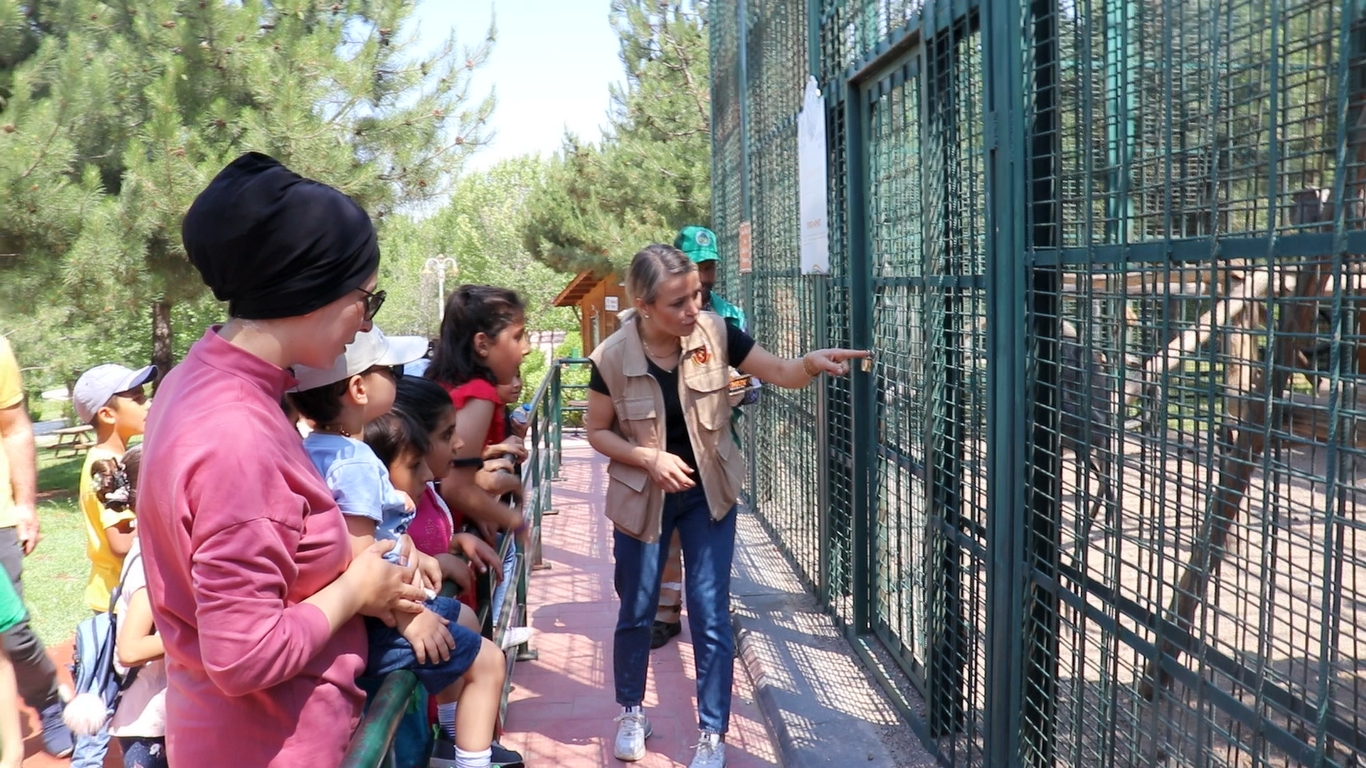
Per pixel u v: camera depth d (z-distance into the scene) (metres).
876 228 4.14
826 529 4.93
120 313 11.03
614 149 16.28
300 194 1.54
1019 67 2.58
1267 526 1.72
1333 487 1.56
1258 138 1.75
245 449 1.47
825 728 3.74
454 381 3.23
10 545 4.20
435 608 2.28
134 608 3.08
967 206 3.15
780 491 6.32
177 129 9.96
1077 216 2.39
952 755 3.27
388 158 11.70
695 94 15.55
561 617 5.45
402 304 35.97
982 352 2.99
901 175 3.81
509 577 4.01
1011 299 2.69
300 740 1.63
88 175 9.77
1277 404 1.67
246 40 10.41
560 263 17.28
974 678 3.12
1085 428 2.32
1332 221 1.54
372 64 11.17
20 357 10.03
